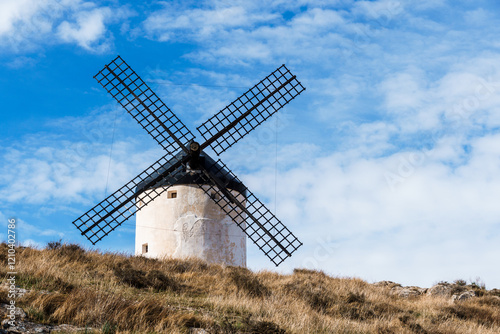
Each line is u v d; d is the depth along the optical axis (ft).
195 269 72.18
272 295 55.16
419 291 81.20
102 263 61.98
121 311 37.99
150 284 53.83
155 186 91.97
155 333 36.14
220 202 90.74
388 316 56.75
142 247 91.86
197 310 45.29
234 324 41.75
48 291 42.78
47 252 60.90
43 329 33.94
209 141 80.07
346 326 46.75
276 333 39.81
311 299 57.36
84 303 38.24
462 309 64.49
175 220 89.20
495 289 80.28
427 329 50.90
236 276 59.72
